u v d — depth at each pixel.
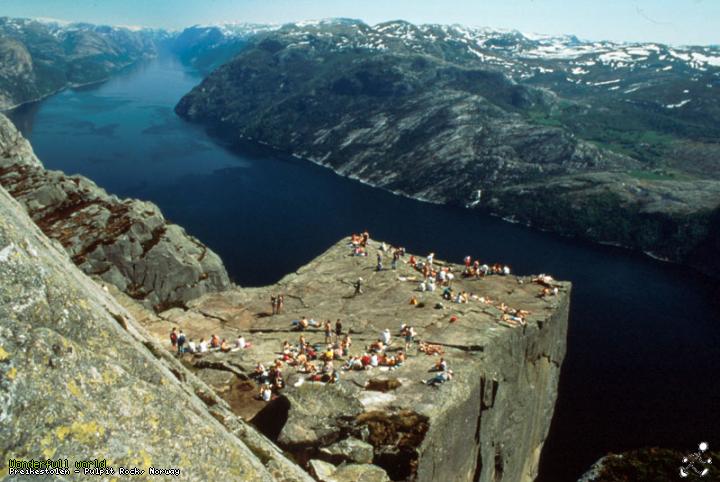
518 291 55.81
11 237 10.40
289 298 51.28
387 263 58.84
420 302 48.50
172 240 78.62
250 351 39.66
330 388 33.44
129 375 10.88
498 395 41.38
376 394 33.41
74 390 9.14
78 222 75.56
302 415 30.89
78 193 83.81
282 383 34.03
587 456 76.44
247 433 20.17
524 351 46.97
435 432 31.44
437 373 35.25
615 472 63.56
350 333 43.09
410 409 31.88
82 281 20.84
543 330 49.47
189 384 20.86
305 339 41.94
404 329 42.31
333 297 50.84
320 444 29.47
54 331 9.65
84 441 8.62
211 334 44.16
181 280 74.38
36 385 8.49
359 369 36.41
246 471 11.91
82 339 10.72
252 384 34.88
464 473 38.16
